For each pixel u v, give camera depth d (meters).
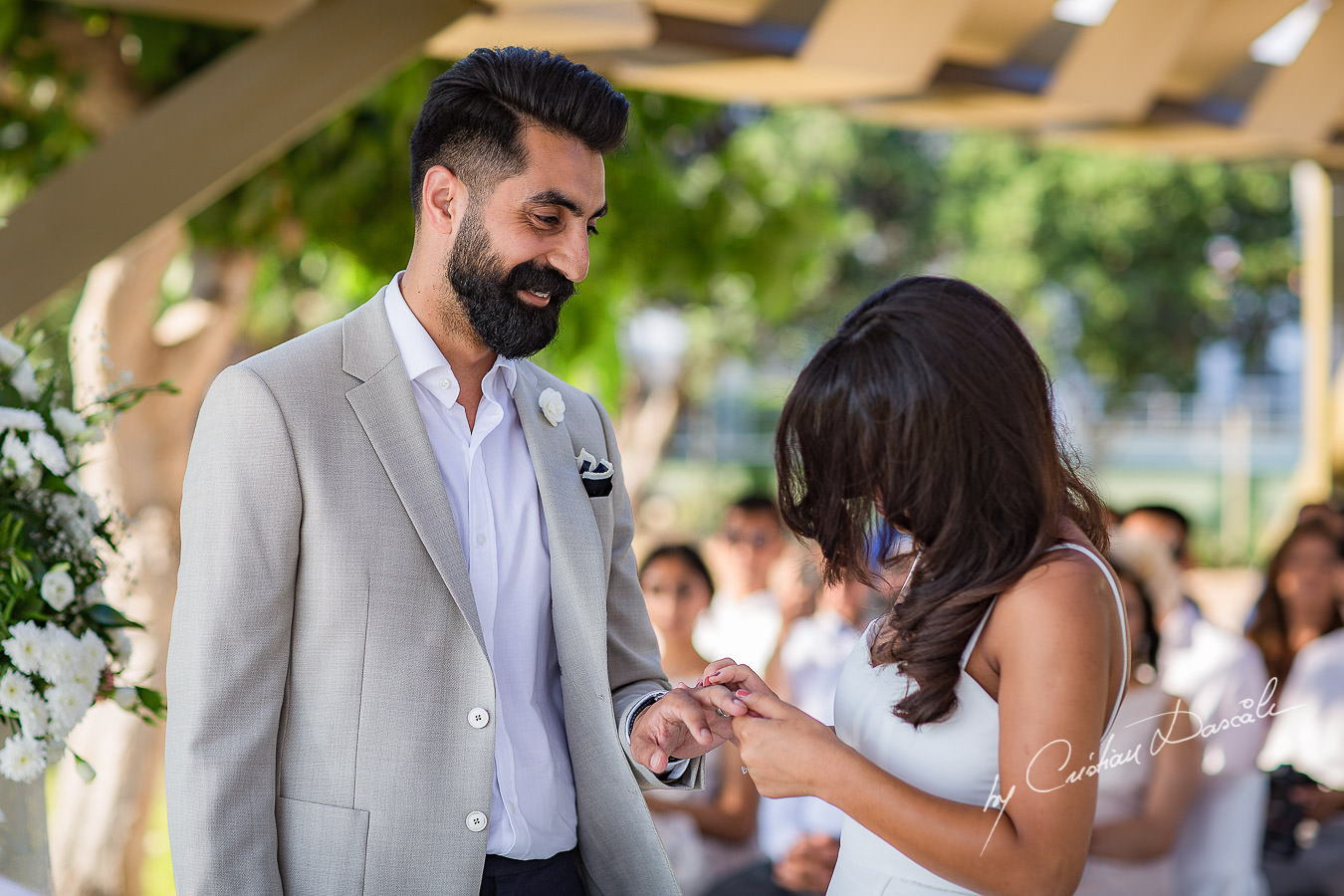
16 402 2.01
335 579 1.62
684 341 12.40
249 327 8.25
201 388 4.82
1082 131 4.50
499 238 1.68
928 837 1.38
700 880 3.19
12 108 4.65
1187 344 14.66
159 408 4.65
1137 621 3.01
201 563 1.58
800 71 3.71
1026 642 1.39
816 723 1.51
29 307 2.68
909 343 1.46
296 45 2.84
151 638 4.50
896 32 3.55
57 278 2.70
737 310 12.02
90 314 4.51
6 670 1.86
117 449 4.52
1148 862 2.87
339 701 1.62
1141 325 14.35
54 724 1.83
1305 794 3.22
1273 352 16.50
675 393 12.66
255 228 4.53
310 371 1.68
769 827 3.39
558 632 1.78
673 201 5.21
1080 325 14.52
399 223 4.53
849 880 1.62
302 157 4.32
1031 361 1.49
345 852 1.61
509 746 1.74
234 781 1.54
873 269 14.37
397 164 4.44
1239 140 4.68
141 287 4.50
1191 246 13.97
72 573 1.97
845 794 1.43
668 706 1.69
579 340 5.21
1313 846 3.21
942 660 1.45
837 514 1.51
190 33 4.20
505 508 1.80
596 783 1.81
